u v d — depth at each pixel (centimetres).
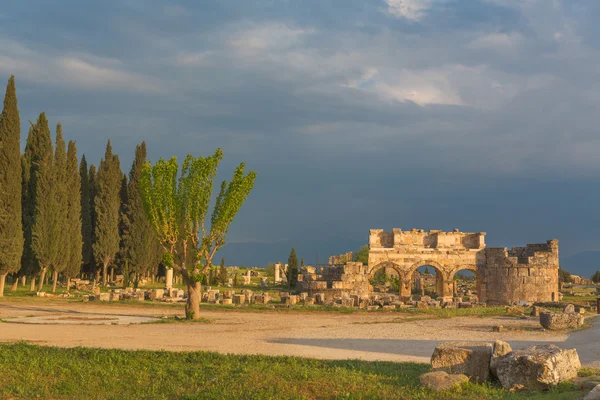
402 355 2605
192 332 3375
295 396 1745
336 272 7294
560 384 1780
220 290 8200
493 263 7144
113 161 8238
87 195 8344
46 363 2219
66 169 6919
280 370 2098
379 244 7312
